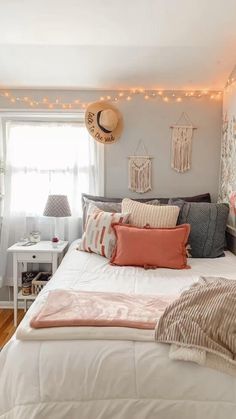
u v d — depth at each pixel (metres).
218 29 2.29
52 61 2.64
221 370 1.13
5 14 2.16
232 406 1.10
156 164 3.04
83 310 1.38
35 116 3.06
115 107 2.98
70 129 3.07
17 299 2.86
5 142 3.09
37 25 2.27
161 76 2.80
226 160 2.83
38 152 3.08
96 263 2.27
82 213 3.01
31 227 3.16
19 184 3.10
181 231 2.27
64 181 3.11
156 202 2.76
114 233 2.40
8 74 2.79
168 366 1.15
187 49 2.50
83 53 2.55
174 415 1.12
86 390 1.14
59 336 1.24
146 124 3.00
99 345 1.21
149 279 1.95
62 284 1.82
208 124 2.99
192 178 3.05
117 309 1.40
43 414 1.13
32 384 1.16
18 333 1.27
